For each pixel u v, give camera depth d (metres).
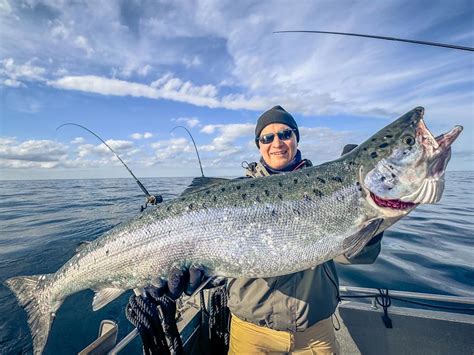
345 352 0.84
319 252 0.65
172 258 0.70
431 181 0.62
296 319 0.67
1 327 1.55
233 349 0.75
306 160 0.89
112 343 0.67
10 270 2.31
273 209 0.68
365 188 0.68
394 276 1.65
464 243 2.32
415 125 0.66
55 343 1.40
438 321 0.90
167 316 0.66
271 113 0.88
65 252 2.74
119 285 0.75
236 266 0.66
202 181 0.79
